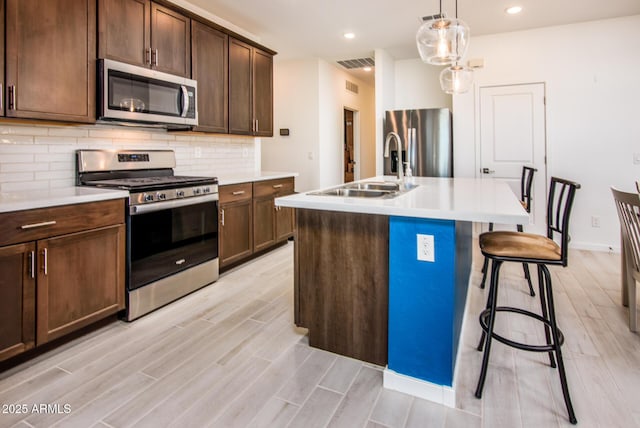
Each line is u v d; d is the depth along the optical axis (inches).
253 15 153.6
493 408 62.5
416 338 66.1
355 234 74.2
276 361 77.2
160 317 98.3
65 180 101.7
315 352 80.5
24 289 73.0
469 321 95.4
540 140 175.8
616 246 166.9
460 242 77.7
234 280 127.8
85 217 83.7
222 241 130.0
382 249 71.9
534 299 108.7
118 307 92.4
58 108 88.2
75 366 75.2
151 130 126.7
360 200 71.8
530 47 173.8
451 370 63.7
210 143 152.5
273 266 143.8
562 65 169.5
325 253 78.0
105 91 96.5
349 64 233.8
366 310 75.0
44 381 70.1
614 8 150.2
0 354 69.9
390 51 206.8
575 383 68.9
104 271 88.7
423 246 64.4
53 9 86.6
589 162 169.0
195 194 114.3
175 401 64.6
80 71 92.6
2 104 78.1
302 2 141.5
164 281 104.7
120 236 92.4
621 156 163.9
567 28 167.3
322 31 173.2
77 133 104.4
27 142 93.5
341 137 250.2
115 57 100.3
